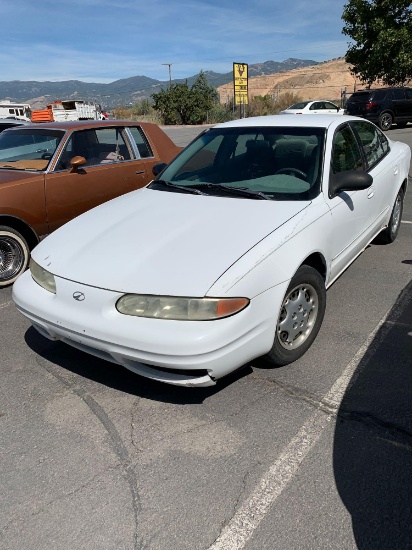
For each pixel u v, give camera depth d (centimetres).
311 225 315
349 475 229
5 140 558
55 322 284
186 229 302
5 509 216
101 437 261
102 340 265
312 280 319
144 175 592
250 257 270
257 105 3556
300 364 323
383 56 2253
